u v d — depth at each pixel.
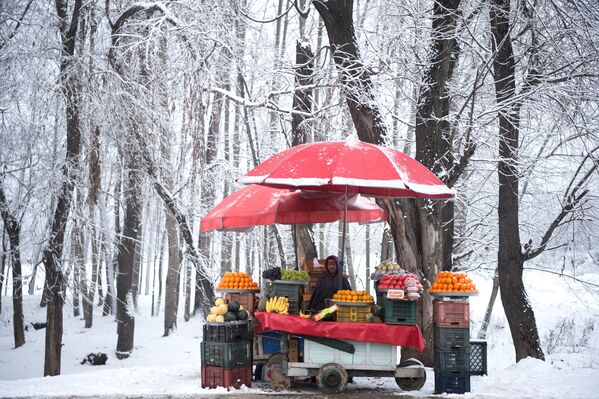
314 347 10.93
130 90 21.50
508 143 17.45
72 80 22.08
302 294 12.80
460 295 10.74
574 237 20.58
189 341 33.38
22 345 32.53
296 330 10.76
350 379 12.27
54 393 10.49
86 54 21.59
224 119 41.06
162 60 21.41
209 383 11.19
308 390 11.15
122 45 20.98
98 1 23.20
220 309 11.20
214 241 36.41
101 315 41.53
